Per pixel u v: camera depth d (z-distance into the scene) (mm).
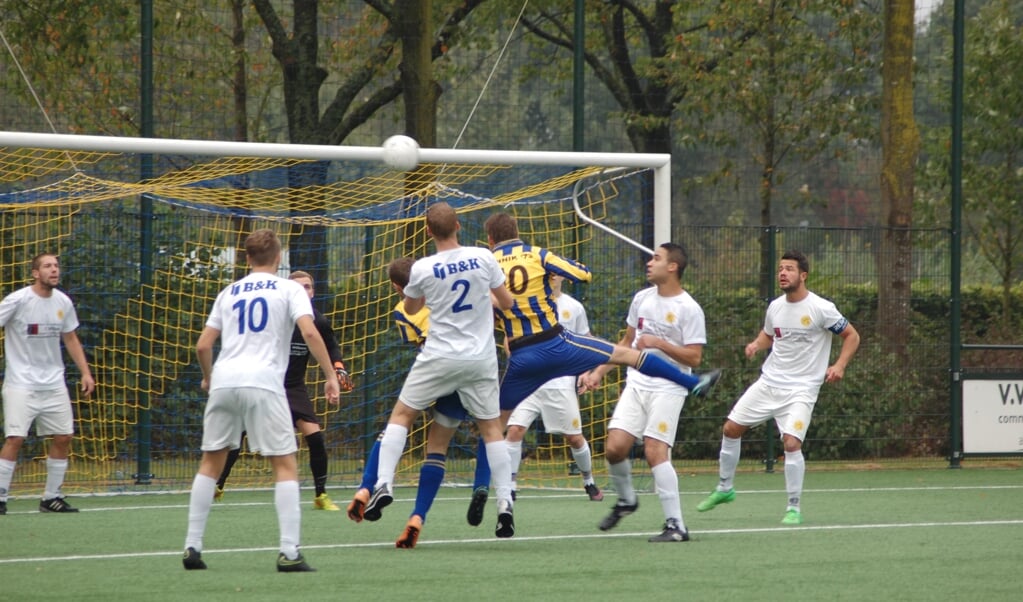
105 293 28906
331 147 25969
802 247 32750
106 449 28656
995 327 38969
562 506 23969
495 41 39594
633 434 18766
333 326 30406
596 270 30812
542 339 18375
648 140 43625
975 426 33281
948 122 44531
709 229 32250
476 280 17203
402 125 38312
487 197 30531
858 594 13711
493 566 15664
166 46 36281
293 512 15109
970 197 43000
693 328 18938
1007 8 43281
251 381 14750
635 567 15602
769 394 21219
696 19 45000
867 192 43594
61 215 28703
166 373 29344
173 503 24484
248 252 15461
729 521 21188
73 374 28766
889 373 33312
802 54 42562
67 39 35219
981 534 19234
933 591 13922
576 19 30812
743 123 43375
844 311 33188
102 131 35844
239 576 14797
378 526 20484
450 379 17156
